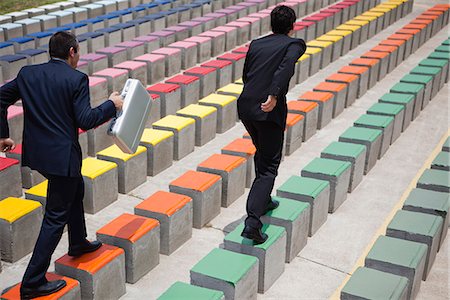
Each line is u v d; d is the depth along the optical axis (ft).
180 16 45.37
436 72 31.91
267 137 14.61
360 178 21.88
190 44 35.60
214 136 25.99
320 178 19.26
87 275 13.79
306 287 15.57
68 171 12.41
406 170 23.26
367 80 32.68
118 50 33.53
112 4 47.96
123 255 14.83
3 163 19.12
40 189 17.92
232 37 40.16
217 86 31.42
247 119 14.49
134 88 13.80
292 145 24.26
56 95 12.36
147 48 36.01
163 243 16.79
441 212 16.80
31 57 31.99
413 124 28.55
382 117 24.90
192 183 18.30
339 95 28.71
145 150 21.25
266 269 14.99
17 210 16.35
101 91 27.25
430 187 18.49
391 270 14.12
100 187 19.06
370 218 19.34
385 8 50.55
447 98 32.81
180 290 12.95
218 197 19.10
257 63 14.42
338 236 18.16
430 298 15.03
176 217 16.83
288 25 14.78
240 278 13.48
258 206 14.65
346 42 40.37
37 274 12.76
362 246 17.63
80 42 35.45
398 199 20.76
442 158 20.52
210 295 12.77
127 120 13.43
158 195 17.56
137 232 15.40
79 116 12.35
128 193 20.63
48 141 12.40
